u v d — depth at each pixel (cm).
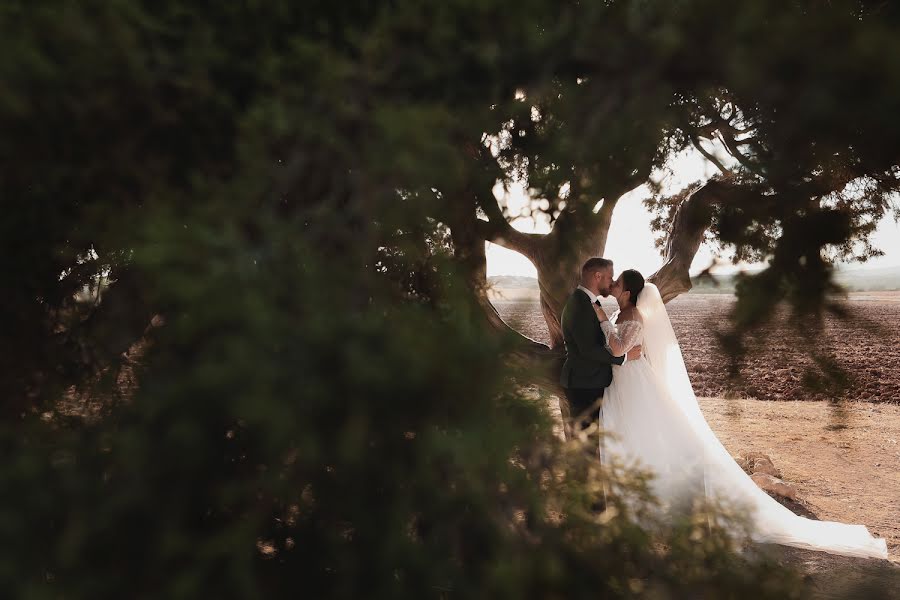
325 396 84
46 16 91
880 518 541
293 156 98
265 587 101
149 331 119
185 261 82
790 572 108
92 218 109
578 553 101
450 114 101
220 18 108
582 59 100
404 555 97
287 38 108
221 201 93
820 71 82
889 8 98
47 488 98
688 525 109
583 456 108
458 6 96
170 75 100
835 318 113
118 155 107
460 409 91
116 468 99
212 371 82
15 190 113
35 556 96
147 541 97
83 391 125
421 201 98
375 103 96
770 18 87
